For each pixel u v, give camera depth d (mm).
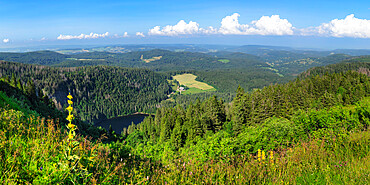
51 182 3750
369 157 6512
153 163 6191
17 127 5645
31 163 4090
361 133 8422
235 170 5953
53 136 5254
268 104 55812
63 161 3986
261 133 10352
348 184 5316
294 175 5934
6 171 3637
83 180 4012
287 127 10531
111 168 4918
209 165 6211
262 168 6121
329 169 6090
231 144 8828
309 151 7227
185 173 5629
